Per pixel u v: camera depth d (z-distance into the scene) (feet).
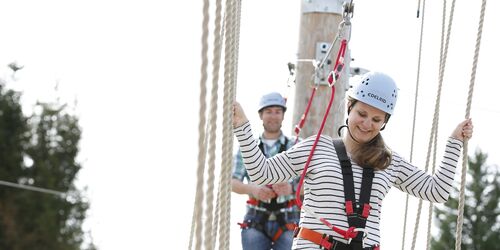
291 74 35.88
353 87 23.02
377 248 22.57
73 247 136.67
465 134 24.94
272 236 34.06
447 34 28.25
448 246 171.32
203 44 15.64
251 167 22.44
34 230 135.44
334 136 33.86
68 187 140.36
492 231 170.40
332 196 22.36
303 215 22.77
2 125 138.72
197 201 15.72
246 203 34.71
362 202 22.35
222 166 18.86
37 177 138.72
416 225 28.37
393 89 22.89
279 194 33.53
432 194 23.75
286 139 34.19
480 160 174.19
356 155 22.74
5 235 133.80
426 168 28.53
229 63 18.84
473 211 172.96
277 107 34.17
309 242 22.39
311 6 34.30
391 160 23.21
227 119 18.84
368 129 22.63
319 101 33.91
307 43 34.27
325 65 33.81
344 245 22.21
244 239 34.27
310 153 22.79
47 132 142.10
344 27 27.61
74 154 141.79
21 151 138.82
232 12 18.90
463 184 25.48
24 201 135.74
